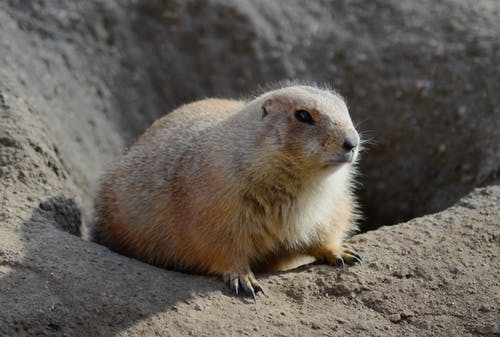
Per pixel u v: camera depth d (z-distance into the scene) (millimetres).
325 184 9758
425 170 15477
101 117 15883
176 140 10992
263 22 17562
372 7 17797
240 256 9664
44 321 8359
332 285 9305
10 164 11625
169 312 8648
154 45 17234
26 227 10266
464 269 9500
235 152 9562
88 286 8898
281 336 8281
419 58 16438
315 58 17234
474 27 16609
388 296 9047
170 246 10555
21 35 15438
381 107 16391
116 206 11484
